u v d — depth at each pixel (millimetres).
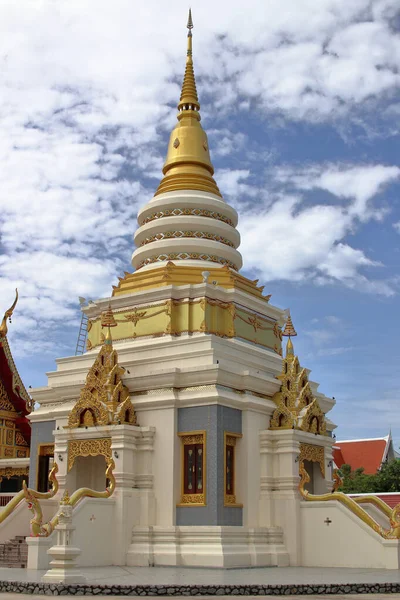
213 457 24719
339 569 23250
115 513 24625
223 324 29391
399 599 16031
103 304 30875
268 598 16047
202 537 23953
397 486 47250
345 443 60250
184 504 24844
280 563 24938
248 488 25562
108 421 25875
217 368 25312
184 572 21344
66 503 18312
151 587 16406
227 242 33000
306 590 17078
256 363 28531
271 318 32125
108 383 26469
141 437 25828
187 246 31609
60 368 30422
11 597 15891
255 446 26297
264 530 25328
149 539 24500
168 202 32625
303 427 27172
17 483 34531
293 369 28266
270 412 27422
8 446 35094
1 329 35406
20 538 24969
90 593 16422
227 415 25578
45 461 29344
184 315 28906
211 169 34969
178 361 26859
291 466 26109
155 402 26031
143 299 29766
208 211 32812
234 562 23438
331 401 32812
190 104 35812
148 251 32031
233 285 30219
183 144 34656
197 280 30203
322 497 25547
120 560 24156
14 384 35438
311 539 25422
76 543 23000
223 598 15953
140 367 27500
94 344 31156
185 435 25500
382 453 58188
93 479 27703
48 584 16641
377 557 23859
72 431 26438
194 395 25531
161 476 25359
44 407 29828
